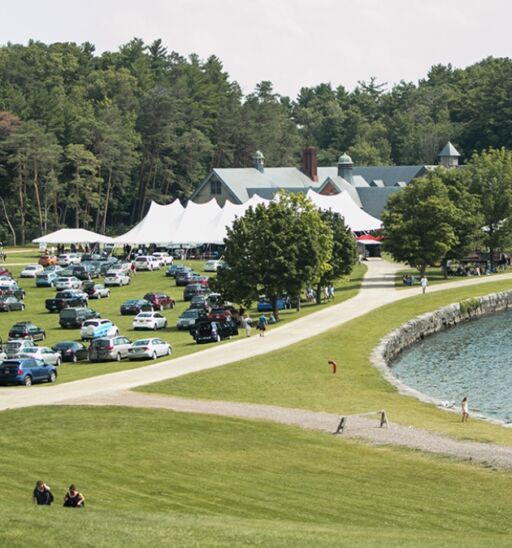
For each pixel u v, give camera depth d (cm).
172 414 7106
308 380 9244
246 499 5178
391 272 19750
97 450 6053
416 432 6894
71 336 12412
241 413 7356
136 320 12838
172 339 11962
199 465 5819
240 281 13200
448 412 7981
